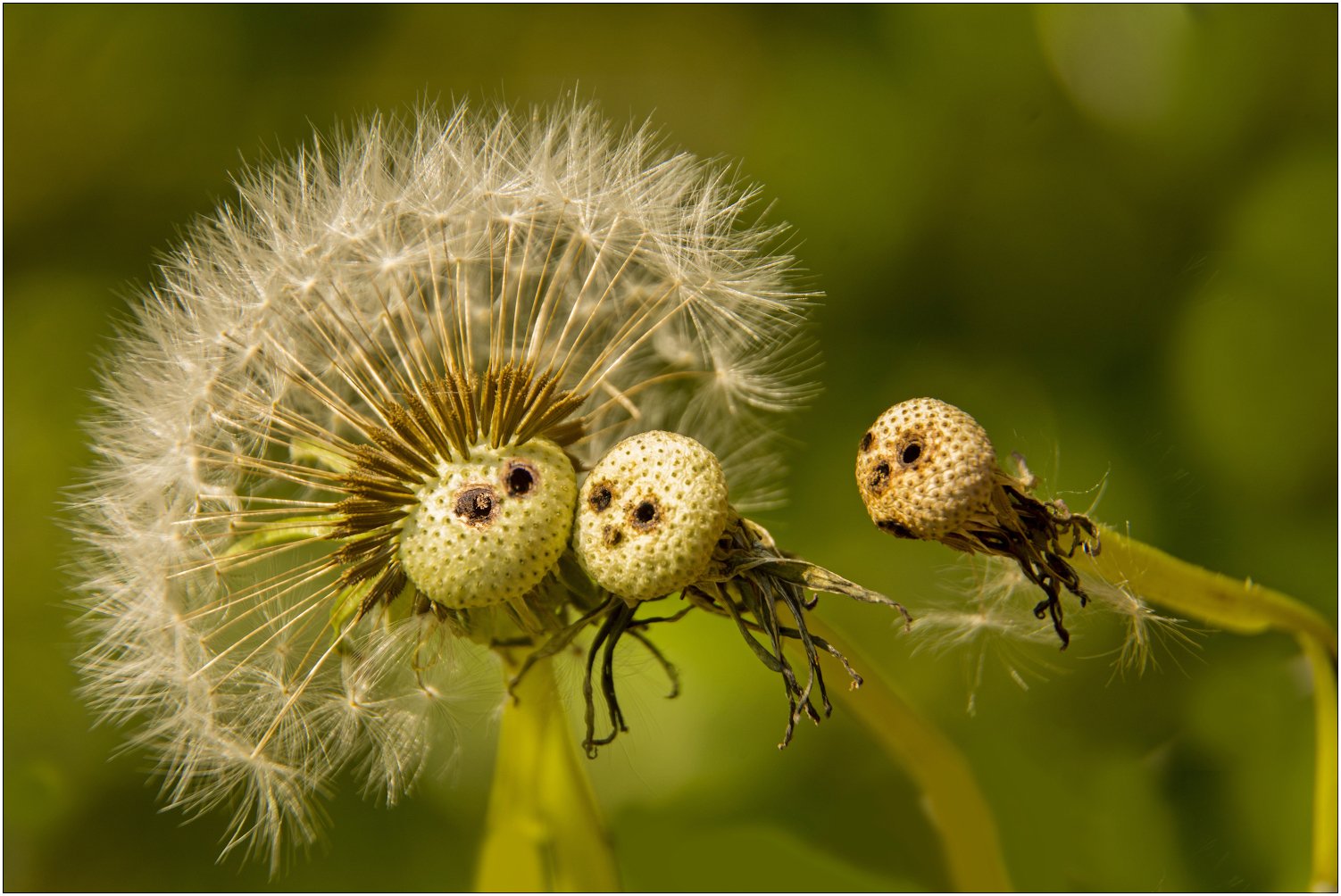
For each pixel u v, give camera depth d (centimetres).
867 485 29
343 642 31
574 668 31
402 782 31
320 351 31
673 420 33
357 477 30
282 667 31
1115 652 34
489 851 31
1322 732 31
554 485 30
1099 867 34
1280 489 35
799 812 34
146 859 35
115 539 31
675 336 32
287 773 31
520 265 32
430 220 32
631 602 30
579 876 31
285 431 31
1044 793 34
